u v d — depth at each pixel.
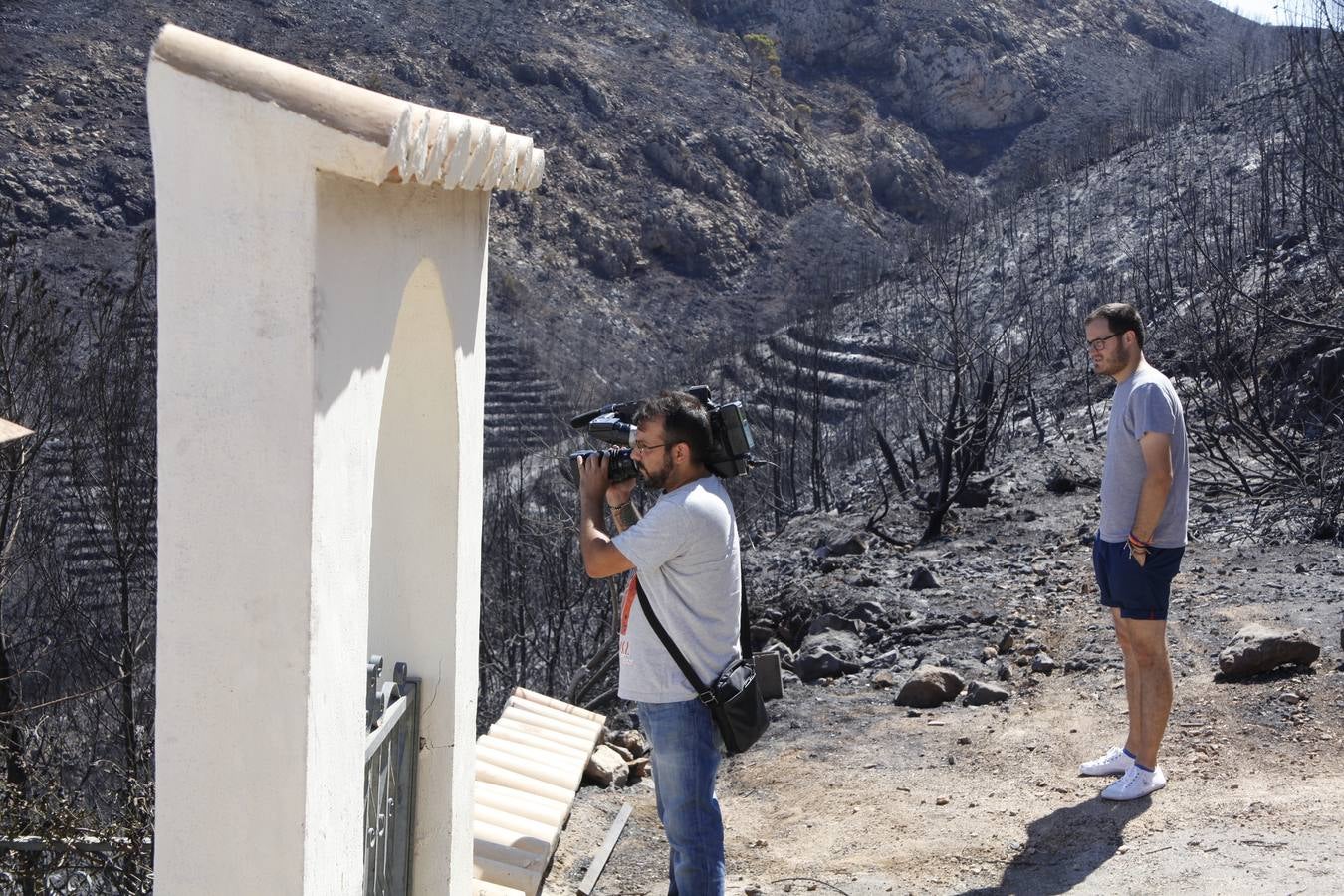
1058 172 83.81
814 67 152.25
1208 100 85.94
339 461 2.25
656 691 3.53
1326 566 8.51
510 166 2.93
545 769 5.47
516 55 121.00
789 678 8.27
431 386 3.15
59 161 80.50
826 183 126.56
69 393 15.41
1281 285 15.91
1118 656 7.17
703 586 3.49
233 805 2.21
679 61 134.75
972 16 154.00
